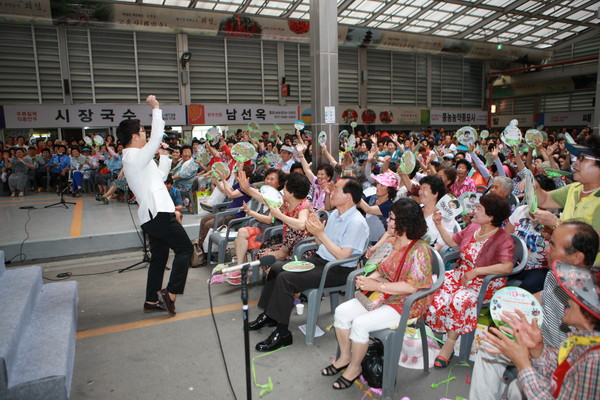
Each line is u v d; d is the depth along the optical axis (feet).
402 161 12.50
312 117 21.06
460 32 52.13
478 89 62.80
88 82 39.17
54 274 14.32
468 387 7.62
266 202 9.83
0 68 35.76
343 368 8.00
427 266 7.28
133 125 10.51
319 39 19.92
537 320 6.24
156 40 41.42
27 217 20.45
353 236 9.18
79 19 35.83
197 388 7.64
